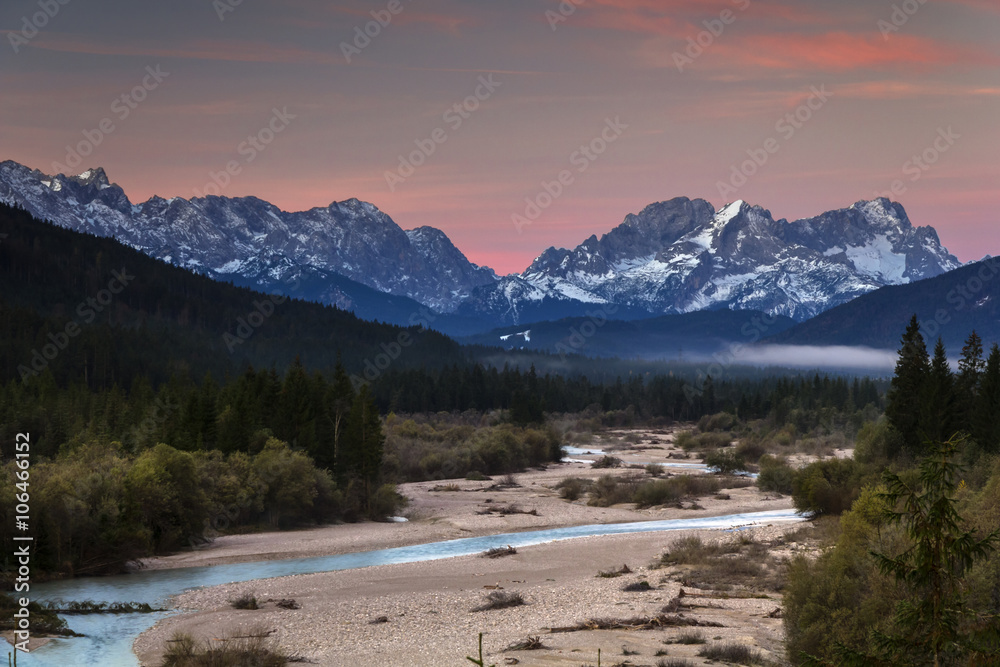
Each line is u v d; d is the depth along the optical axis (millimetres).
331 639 30922
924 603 12320
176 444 71938
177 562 49375
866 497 29406
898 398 72562
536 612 34719
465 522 66250
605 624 31156
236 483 62156
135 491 51375
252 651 27719
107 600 38438
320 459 73812
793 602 25531
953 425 69562
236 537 58750
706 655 25781
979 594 19719
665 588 38781
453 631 31688
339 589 41188
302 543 56438
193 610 36562
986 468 47812
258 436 76062
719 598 35875
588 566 46406
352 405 76000
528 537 59594
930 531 12227
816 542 47188
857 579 24500
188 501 55781
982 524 24297
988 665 11688
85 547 46125
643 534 57688
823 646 22344
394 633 31625
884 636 12570
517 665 25719
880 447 69125
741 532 53781
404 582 42844
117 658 28688
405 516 71000
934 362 74562
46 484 46188
